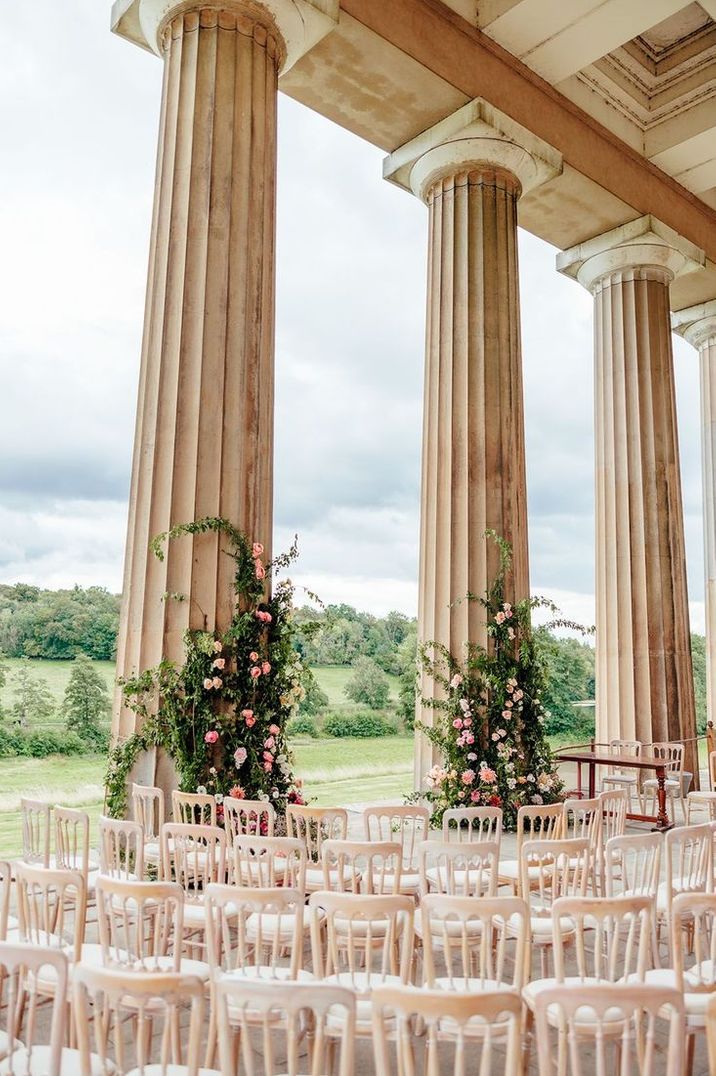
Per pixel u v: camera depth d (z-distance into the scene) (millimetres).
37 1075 3658
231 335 10414
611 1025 4109
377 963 6723
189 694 9453
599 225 17906
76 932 4391
